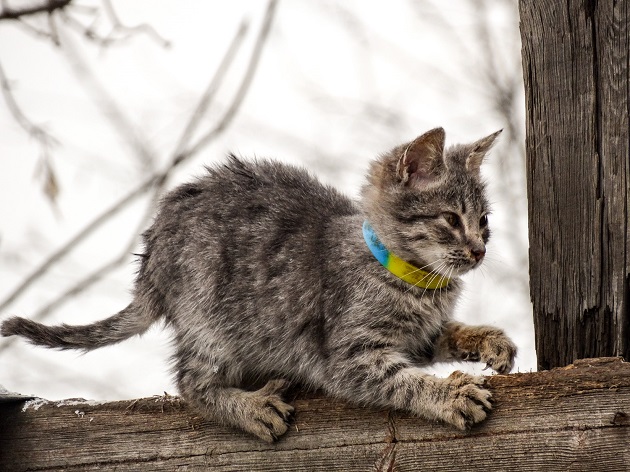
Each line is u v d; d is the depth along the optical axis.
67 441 5.96
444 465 5.28
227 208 6.73
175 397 6.03
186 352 6.49
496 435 5.19
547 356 5.75
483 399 5.21
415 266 6.34
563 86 5.58
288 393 6.11
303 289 6.38
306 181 7.23
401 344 6.27
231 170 7.07
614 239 5.48
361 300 6.17
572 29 5.53
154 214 7.21
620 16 5.41
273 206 6.80
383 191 6.50
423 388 5.43
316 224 6.70
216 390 6.07
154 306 6.77
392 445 5.46
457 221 6.39
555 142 5.61
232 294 6.48
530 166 5.71
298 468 5.62
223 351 6.43
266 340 6.44
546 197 5.66
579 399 5.09
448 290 6.43
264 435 5.66
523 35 5.71
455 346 6.30
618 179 5.46
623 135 5.43
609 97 5.46
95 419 5.97
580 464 5.01
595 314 5.56
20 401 6.11
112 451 5.91
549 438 5.09
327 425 5.66
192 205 6.80
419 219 6.35
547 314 5.71
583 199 5.55
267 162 7.32
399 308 6.19
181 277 6.58
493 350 6.04
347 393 5.82
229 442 5.79
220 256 6.54
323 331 6.27
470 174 6.63
